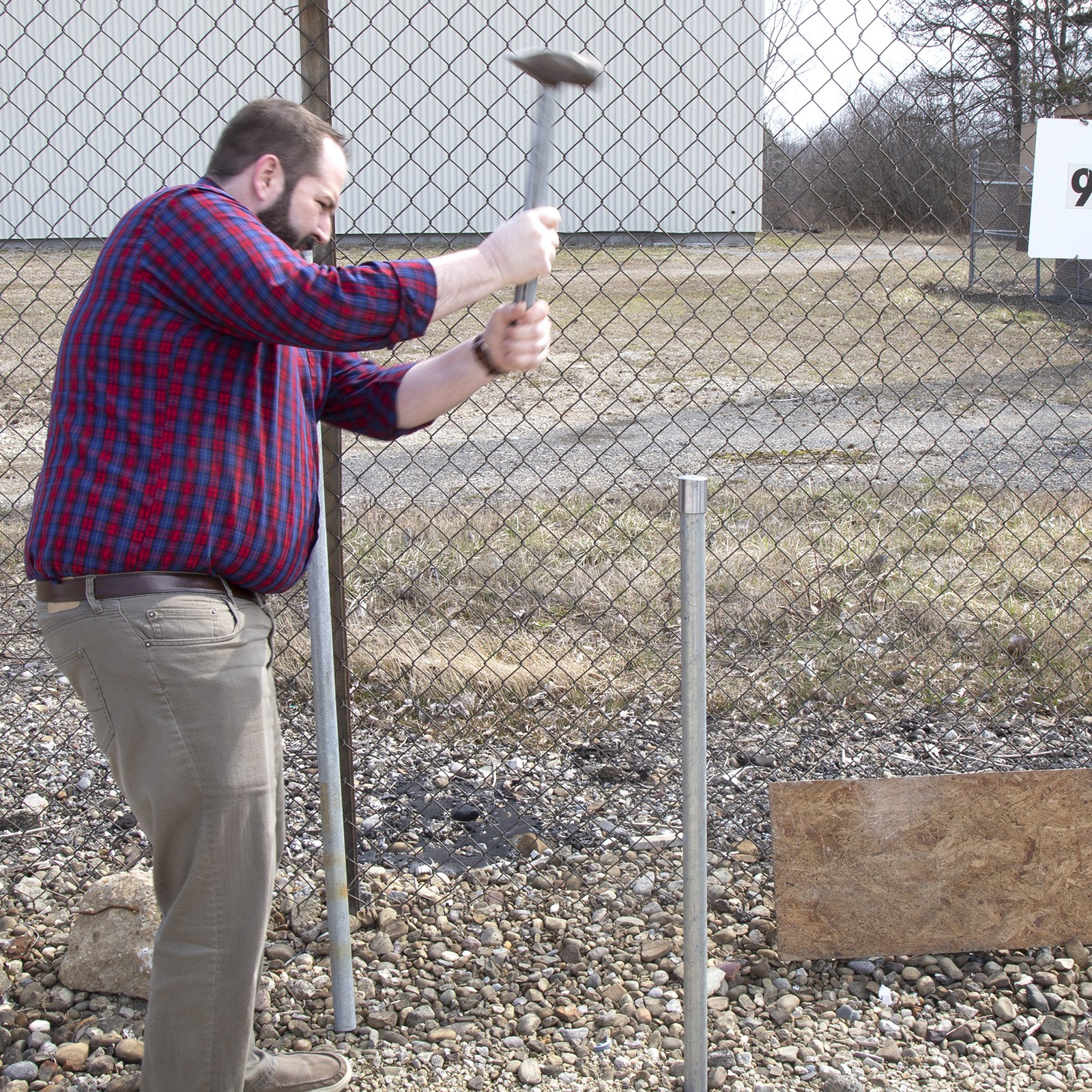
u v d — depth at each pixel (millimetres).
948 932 2508
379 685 4094
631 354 11336
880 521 5883
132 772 1823
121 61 15086
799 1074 2236
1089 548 5000
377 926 2760
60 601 1804
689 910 2053
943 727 3807
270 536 1854
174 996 1854
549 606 4852
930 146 3400
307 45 2463
